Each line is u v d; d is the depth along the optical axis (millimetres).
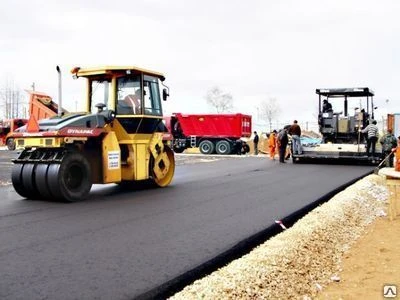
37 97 10461
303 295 4738
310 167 17297
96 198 9492
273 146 23406
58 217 7406
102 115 9914
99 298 3951
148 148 10898
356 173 14602
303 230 6555
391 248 6586
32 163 9258
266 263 5078
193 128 30812
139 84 10531
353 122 19422
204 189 10750
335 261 5957
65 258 5094
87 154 9727
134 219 7207
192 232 6316
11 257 5129
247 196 9547
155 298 4059
